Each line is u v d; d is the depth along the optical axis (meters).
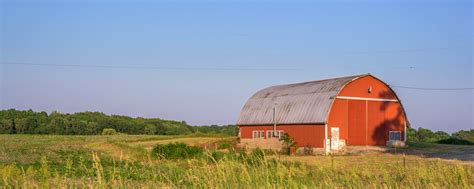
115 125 129.25
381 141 52.03
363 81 51.44
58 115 133.50
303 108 51.59
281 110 54.44
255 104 60.00
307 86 55.91
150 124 135.75
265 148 52.59
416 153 46.09
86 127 122.06
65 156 33.06
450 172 15.86
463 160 36.94
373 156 41.22
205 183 12.78
